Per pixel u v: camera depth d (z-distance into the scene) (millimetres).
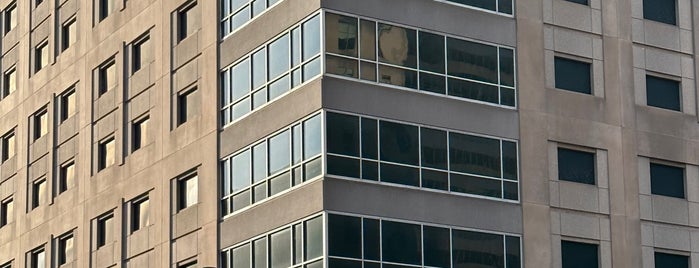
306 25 72500
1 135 112812
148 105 89375
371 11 72688
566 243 76250
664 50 82188
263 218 74188
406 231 71188
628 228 78250
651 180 80125
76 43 101250
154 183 87250
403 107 72500
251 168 76000
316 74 71062
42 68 106812
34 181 105500
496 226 74000
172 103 86062
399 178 71562
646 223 79000
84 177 96875
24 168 107375
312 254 69625
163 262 84688
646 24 81938
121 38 93812
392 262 70312
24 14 111188
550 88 77625
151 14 90250
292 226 71562
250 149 76375
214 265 78000
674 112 81625
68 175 100562
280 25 74875
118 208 91188
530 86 76875
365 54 72062
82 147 97812
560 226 76062
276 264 72562
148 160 88500
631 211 78562
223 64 80250
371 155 71062
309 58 71875
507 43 76750
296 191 71562
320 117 70250
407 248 70938
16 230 107500
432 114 73375
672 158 80812
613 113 79375
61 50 103750
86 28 99625
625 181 78812
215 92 80312
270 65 75438
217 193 78812
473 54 75500
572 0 79625
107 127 94375
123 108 92125
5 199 110688
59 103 102812
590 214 77250
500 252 73812
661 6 82938
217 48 80812
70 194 99062
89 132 96688
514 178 75312
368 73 71875
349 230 69562
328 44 71062
